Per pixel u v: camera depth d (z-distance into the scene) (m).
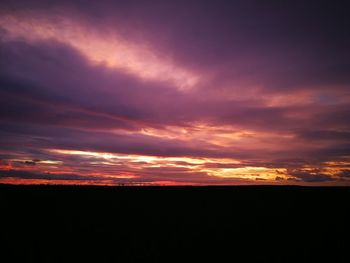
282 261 13.62
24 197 24.97
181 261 13.55
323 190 35.44
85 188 31.44
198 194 32.28
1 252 13.52
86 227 18.58
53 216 20.56
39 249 14.29
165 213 23.55
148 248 15.22
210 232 18.59
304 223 21.06
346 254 14.48
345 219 22.22
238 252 14.94
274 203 28.50
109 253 14.30
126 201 26.97
